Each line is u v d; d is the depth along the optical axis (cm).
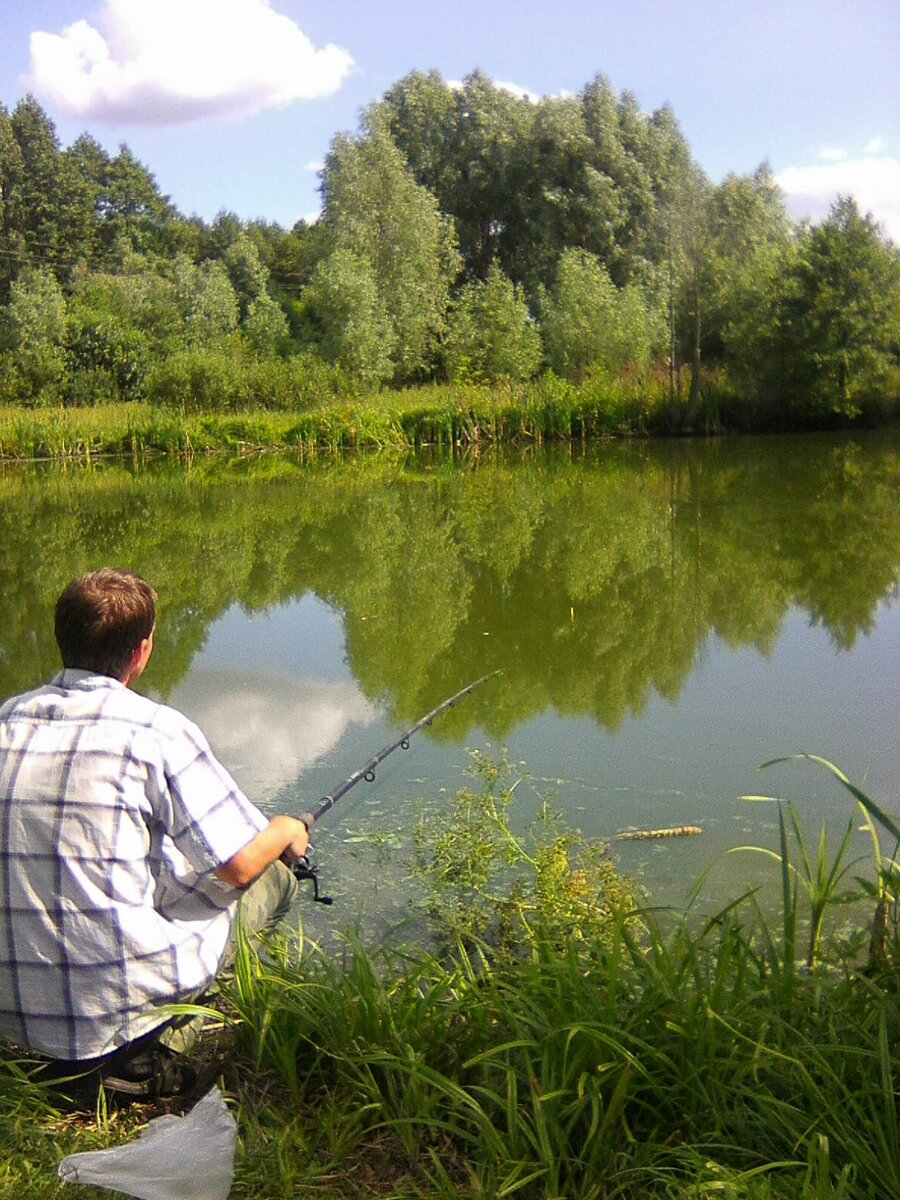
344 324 3136
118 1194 201
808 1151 191
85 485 1750
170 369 2664
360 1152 216
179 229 6272
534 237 4216
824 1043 223
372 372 3050
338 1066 234
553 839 408
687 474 1669
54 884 216
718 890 371
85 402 2844
